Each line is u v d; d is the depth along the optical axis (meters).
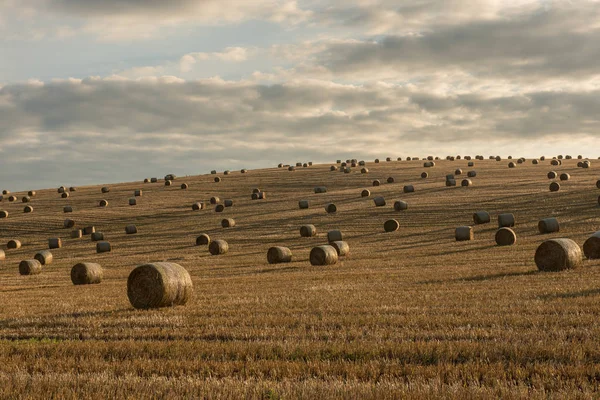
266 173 104.19
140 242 54.66
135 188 95.31
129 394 8.39
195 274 31.81
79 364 10.53
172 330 13.60
